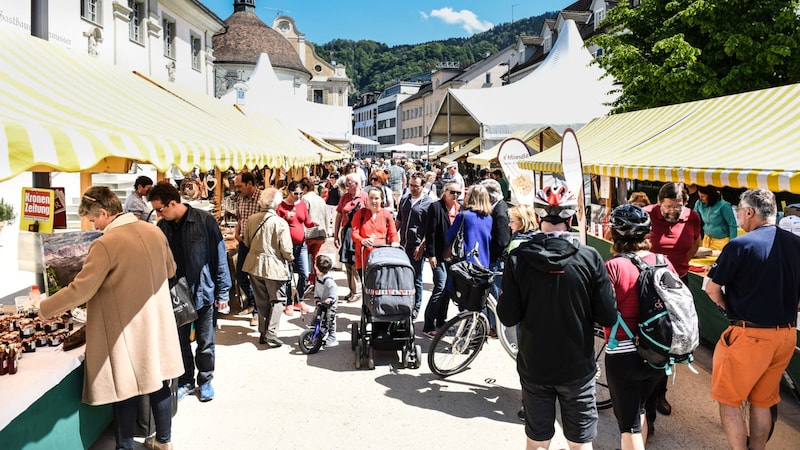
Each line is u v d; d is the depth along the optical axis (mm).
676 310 3041
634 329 3146
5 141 2330
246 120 8438
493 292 5949
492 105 15219
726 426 3434
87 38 15812
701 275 5602
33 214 3953
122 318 3250
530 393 3037
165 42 22328
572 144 5438
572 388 2930
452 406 4508
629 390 3209
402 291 5141
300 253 7203
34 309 3922
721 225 6496
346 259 7691
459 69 69438
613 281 3158
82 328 3527
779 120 5289
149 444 3760
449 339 5172
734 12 11672
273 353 5699
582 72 16812
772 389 3383
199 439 3941
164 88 6371
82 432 3469
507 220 5934
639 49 13398
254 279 5766
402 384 4945
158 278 3465
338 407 4469
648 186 13086
